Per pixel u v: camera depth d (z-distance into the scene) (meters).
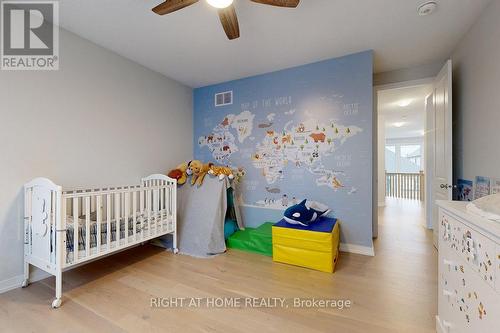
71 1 1.84
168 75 3.33
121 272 2.25
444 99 2.52
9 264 1.92
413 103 4.39
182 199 3.12
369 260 2.49
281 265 2.40
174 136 3.49
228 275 2.19
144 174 3.02
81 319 1.56
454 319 1.21
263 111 3.27
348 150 2.71
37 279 2.07
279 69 3.12
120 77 2.73
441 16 2.02
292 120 3.05
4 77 1.87
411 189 7.09
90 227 2.04
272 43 2.47
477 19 2.05
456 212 1.17
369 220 2.62
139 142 2.96
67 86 2.25
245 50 2.62
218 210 2.85
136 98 2.92
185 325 1.51
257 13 1.98
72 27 2.20
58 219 1.73
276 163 3.18
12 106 1.91
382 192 5.77
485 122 1.95
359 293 1.87
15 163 1.93
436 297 1.80
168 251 2.81
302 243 2.36
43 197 1.82
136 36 2.35
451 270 1.25
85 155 2.39
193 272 2.25
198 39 2.40
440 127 2.69
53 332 1.44
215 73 3.26
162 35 2.33
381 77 3.26
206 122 3.75
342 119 2.74
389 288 1.94
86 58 2.40
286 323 1.53
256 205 3.34
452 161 2.48
